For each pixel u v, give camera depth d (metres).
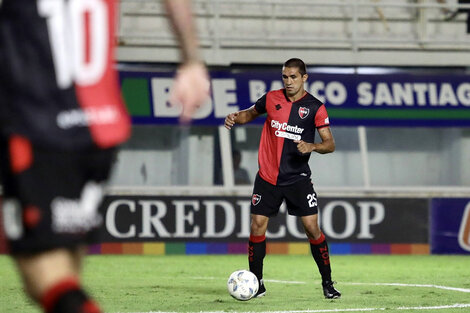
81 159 8.49
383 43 55.34
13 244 8.30
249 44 53.72
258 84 51.50
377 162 54.03
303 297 25.92
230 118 25.92
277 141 24.89
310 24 56.84
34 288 8.31
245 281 24.27
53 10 8.59
